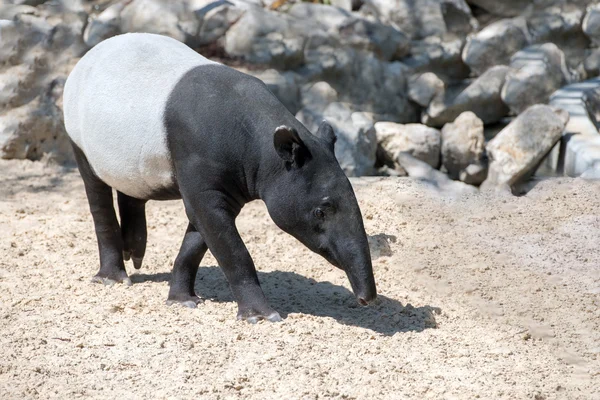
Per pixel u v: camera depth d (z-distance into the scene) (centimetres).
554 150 4022
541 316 2161
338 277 2481
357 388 1739
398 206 3048
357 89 4450
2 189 3322
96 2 4253
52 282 2373
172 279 2242
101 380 1770
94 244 2730
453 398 1697
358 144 3934
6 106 3709
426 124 4569
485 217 2934
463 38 4888
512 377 1802
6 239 2739
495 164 3972
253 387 1741
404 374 1811
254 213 3086
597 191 3133
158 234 2870
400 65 4572
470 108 4578
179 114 2033
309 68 4350
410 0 4831
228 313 2148
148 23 4203
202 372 1805
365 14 4872
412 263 2536
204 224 2073
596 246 2639
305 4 4588
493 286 2366
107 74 2145
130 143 2092
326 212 1961
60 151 3728
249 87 2083
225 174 2041
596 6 5269
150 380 1772
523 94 4581
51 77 3816
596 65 5225
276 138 1925
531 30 5166
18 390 1712
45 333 2000
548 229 2797
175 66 2114
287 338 1986
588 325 2098
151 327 2048
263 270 2536
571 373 1828
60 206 3147
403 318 2148
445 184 3906
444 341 1998
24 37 3812
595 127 4059
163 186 2141
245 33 4284
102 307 2183
